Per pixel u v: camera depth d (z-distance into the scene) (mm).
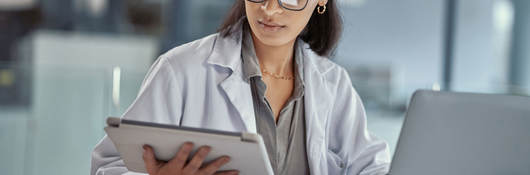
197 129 1290
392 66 4859
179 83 1570
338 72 1785
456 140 1305
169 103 1553
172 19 5719
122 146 1384
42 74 3150
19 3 6039
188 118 1579
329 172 1758
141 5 5816
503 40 4930
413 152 1332
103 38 5902
